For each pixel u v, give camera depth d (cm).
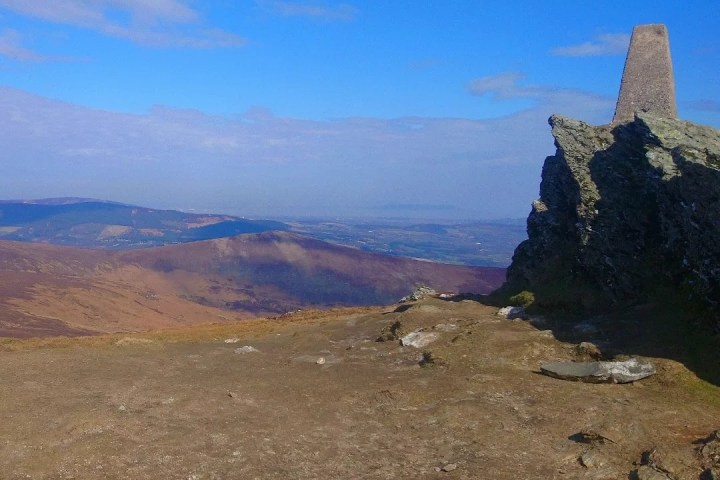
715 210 2116
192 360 2519
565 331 2322
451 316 2788
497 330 2383
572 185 3172
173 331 3781
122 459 1381
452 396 1769
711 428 1412
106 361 2425
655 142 2862
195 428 1602
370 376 2095
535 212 3519
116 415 1677
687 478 1156
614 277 2583
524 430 1491
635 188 2862
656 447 1288
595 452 1314
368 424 1620
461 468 1307
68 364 2333
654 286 2416
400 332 2672
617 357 1950
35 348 2777
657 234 2600
